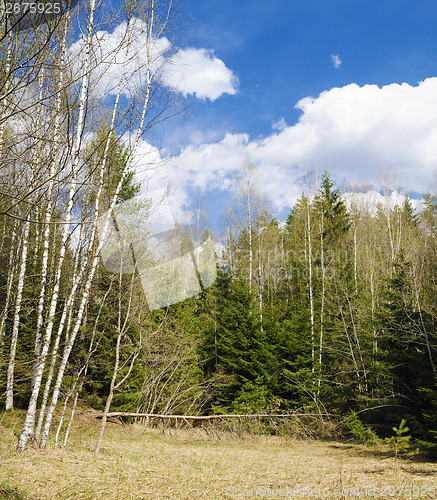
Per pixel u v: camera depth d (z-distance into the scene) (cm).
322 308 2438
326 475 1111
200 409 2244
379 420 1889
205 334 2469
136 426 1847
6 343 1554
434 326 1742
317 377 2162
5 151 619
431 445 1382
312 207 3581
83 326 1385
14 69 517
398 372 1834
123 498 779
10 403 1570
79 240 1281
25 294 1576
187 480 983
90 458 1118
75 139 1004
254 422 1903
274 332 2447
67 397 1218
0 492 720
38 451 1102
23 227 1340
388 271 2827
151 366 1780
